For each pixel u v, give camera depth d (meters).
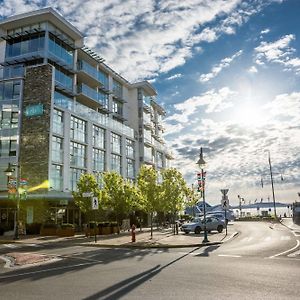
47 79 42.47
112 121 55.94
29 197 38.47
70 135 44.84
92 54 56.22
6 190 40.34
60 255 18.33
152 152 73.06
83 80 54.41
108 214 41.28
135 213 51.72
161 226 50.56
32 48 46.50
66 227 33.50
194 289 8.83
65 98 45.12
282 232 33.56
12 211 40.59
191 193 52.41
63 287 9.50
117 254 18.20
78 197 33.84
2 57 47.53
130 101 70.12
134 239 24.83
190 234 32.75
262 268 12.19
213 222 34.78
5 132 42.25
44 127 41.06
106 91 61.31
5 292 9.00
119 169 56.88
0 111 42.91
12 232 37.09
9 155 41.56
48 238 31.23
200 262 14.12
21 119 42.38
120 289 9.03
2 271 13.02
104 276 11.20
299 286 9.08
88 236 32.34
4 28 48.12
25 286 9.81
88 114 49.59
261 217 70.19
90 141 48.75
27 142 41.31
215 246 21.61
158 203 31.77
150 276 10.95
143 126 68.50
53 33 47.03
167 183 37.94
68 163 43.53
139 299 7.88
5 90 43.59
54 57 46.59
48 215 39.22
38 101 42.16
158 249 20.55
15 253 18.91
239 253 17.34
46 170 39.88
